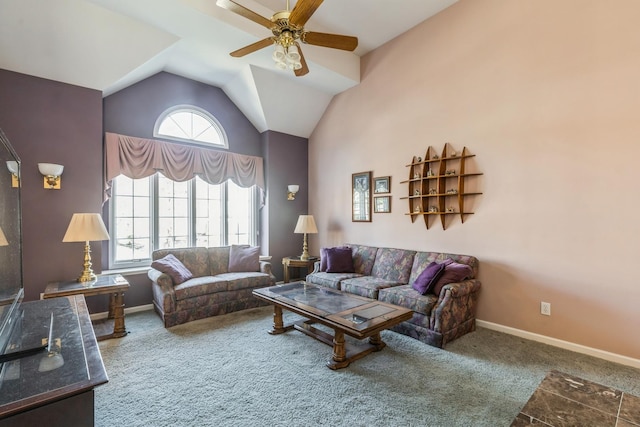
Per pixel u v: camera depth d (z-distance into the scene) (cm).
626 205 249
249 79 444
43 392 90
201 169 461
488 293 331
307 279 438
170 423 179
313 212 566
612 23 255
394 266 395
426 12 373
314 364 251
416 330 301
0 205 141
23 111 314
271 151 526
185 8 299
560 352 271
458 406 195
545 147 291
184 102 455
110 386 217
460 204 346
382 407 194
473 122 343
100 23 304
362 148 473
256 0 342
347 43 249
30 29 285
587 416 130
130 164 395
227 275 415
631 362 246
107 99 388
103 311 360
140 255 423
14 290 163
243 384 221
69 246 339
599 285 262
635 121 245
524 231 305
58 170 320
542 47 293
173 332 320
